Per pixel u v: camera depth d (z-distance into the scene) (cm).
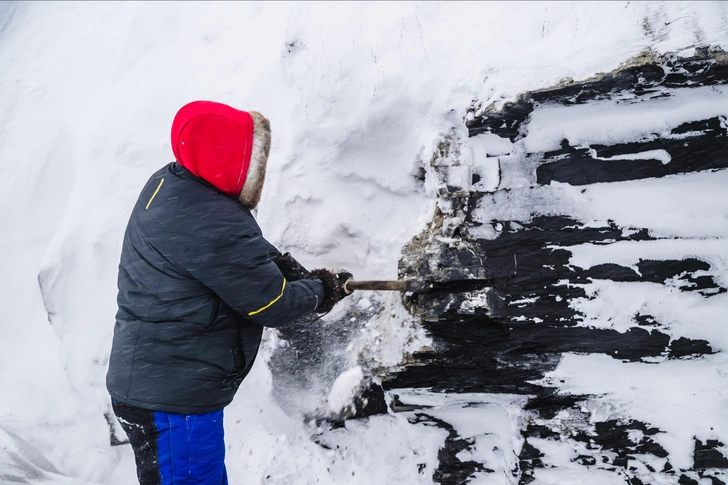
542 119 271
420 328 270
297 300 210
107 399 287
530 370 256
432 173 284
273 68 328
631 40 262
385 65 301
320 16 330
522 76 272
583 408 250
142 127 340
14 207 335
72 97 372
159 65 370
